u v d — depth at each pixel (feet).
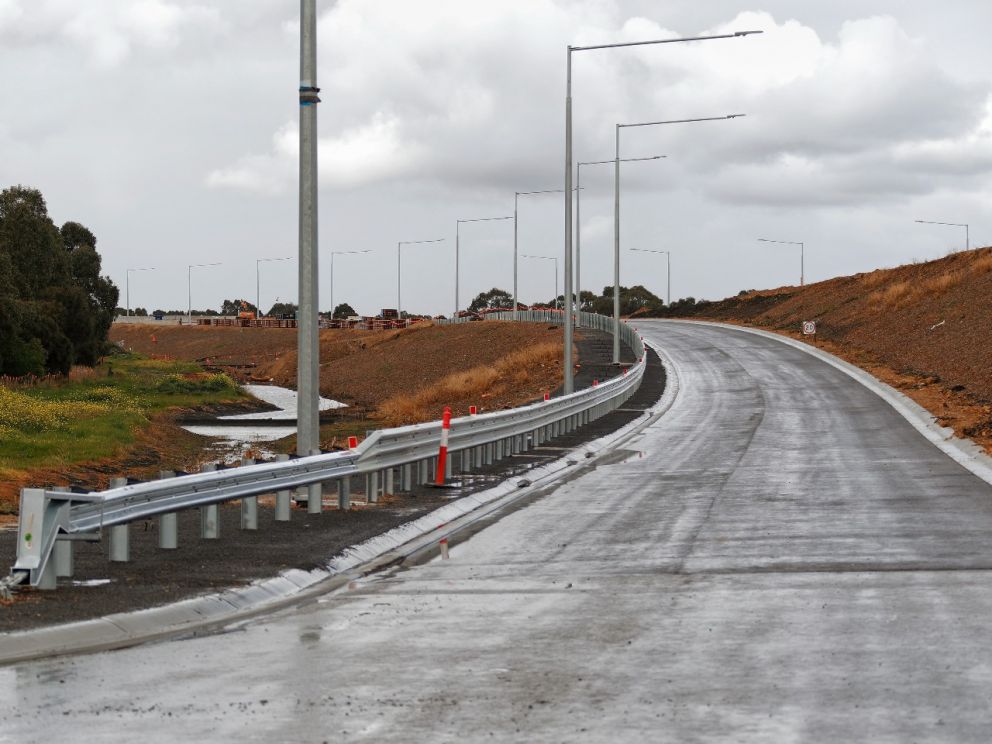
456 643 31.01
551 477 76.54
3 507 61.67
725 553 46.16
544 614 34.96
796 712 23.27
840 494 63.98
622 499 64.34
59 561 38.78
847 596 36.58
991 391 127.44
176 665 28.89
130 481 42.78
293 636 32.45
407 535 52.95
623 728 22.34
